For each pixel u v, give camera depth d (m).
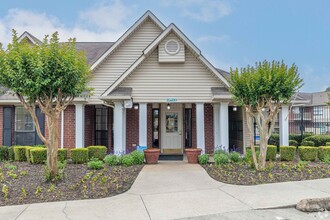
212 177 8.69
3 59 7.08
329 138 14.41
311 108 18.94
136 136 14.56
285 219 5.20
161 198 6.51
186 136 15.13
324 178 8.42
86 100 12.98
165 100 12.25
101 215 5.41
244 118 14.65
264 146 9.34
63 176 8.32
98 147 12.00
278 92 8.68
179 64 12.33
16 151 11.88
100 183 7.75
